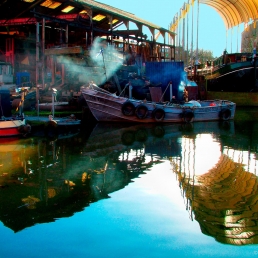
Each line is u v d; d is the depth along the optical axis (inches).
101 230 232.4
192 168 393.7
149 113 787.4
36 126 621.6
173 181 342.3
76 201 285.3
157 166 403.2
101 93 768.9
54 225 240.2
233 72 1155.3
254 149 504.4
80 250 207.6
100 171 380.8
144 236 223.9
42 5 962.7
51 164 409.4
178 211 263.7
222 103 922.1
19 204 279.6
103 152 478.9
